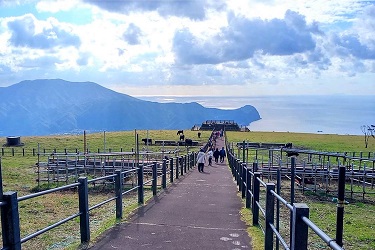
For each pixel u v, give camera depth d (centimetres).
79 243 770
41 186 2116
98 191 1948
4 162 3316
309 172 2116
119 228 884
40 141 5594
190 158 3047
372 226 1258
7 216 497
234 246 754
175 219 990
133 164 2466
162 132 7481
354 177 2159
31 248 902
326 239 325
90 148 4606
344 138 6431
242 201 1321
